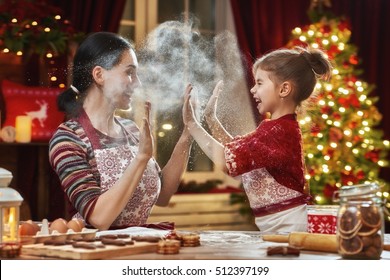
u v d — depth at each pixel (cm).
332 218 197
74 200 228
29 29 412
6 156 452
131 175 222
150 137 224
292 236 173
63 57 428
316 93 276
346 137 503
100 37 243
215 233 204
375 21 614
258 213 258
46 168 428
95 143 240
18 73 451
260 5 546
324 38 515
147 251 165
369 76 612
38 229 180
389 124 620
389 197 530
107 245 164
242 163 251
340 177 497
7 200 166
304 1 570
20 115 425
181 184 537
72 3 473
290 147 256
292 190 254
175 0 547
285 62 263
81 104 245
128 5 529
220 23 557
